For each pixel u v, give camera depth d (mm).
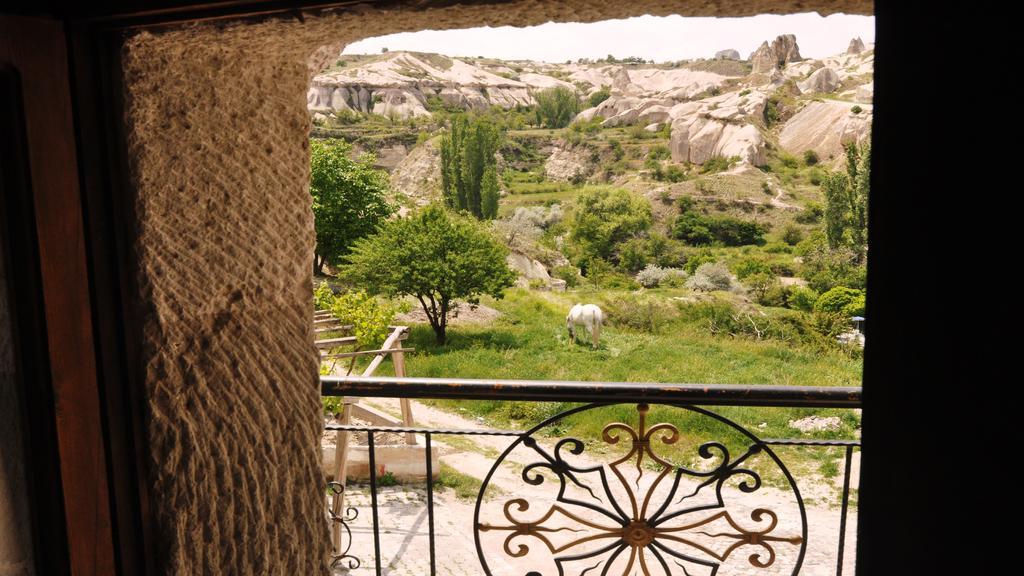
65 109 1144
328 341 6906
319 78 85750
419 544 5520
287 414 1447
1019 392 540
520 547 1762
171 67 1257
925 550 610
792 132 61344
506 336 18797
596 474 7449
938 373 591
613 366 16719
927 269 593
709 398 1569
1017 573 547
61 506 1176
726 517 1718
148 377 1289
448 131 68438
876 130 622
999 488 556
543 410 10234
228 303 1362
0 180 1090
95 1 1115
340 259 25891
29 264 1113
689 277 36000
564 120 81938
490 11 1129
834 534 5719
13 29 1060
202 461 1353
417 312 20031
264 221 1399
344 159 26344
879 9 612
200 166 1310
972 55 553
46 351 1137
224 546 1393
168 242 1286
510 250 31297
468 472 7348
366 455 6816
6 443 1133
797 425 9438
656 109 74250
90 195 1182
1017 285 537
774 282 32625
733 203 49688
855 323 20469
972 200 560
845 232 35344
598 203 44375
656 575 4949
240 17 1141
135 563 1309
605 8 1114
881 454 640
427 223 18266
